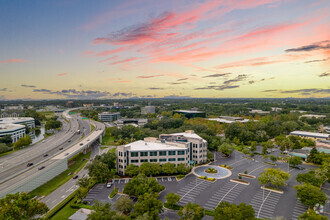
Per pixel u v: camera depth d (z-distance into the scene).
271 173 130.12
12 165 163.62
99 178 137.38
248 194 121.19
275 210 104.19
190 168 161.62
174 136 196.38
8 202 80.56
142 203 92.81
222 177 146.50
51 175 145.50
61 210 104.75
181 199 115.12
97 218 81.06
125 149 152.25
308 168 166.88
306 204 104.69
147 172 141.88
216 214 84.31
